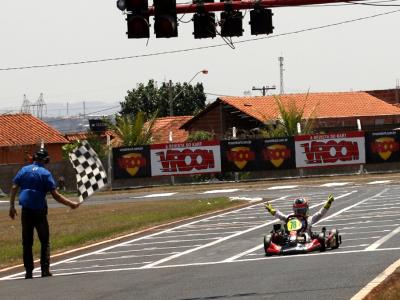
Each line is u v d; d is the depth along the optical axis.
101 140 151.25
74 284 34.38
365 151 118.88
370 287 27.11
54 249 52.34
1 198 124.12
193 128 166.25
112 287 32.47
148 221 68.56
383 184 99.25
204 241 52.75
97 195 114.00
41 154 38.41
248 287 30.03
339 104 171.12
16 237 60.62
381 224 56.50
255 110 160.12
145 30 43.84
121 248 51.53
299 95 172.00
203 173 120.62
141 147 121.31
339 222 60.06
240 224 63.31
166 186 120.00
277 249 42.50
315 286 29.09
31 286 34.62
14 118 167.75
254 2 45.00
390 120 168.62
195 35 45.28
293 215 43.75
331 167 120.50
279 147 119.31
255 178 122.06
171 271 37.81
